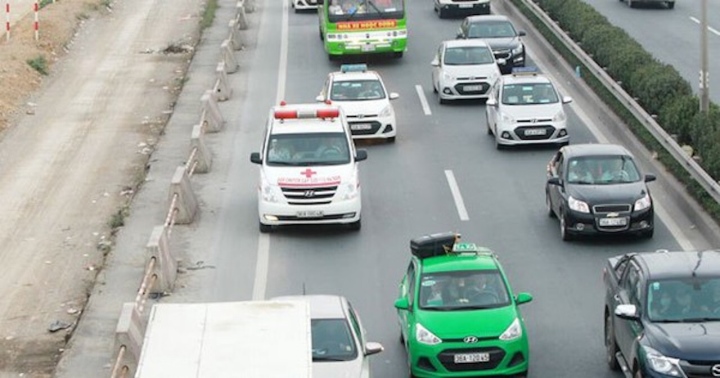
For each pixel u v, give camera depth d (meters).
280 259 36.44
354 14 61.66
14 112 54.84
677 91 46.75
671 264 26.81
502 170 44.47
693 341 24.45
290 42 68.06
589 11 61.59
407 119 52.38
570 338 30.14
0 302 34.84
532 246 36.78
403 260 35.97
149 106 56.19
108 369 29.64
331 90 49.59
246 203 41.66
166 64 63.97
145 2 80.12
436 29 70.94
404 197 41.81
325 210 38.03
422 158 46.41
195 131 45.41
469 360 27.05
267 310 21.59
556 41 62.34
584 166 37.78
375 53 62.91
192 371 19.38
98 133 52.09
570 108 52.75
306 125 40.12
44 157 48.97
